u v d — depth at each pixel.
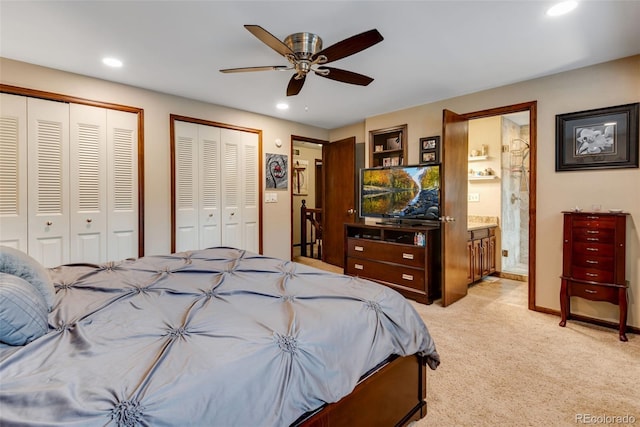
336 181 5.11
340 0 1.83
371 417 1.30
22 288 1.03
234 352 0.93
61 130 2.85
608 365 2.09
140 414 0.71
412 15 1.99
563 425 1.54
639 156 2.54
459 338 2.51
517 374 1.99
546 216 3.02
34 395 0.72
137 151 3.26
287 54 2.08
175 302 1.33
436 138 3.77
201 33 2.21
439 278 3.59
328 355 1.11
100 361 0.87
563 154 2.90
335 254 5.18
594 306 2.81
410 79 3.08
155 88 3.29
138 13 1.96
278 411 0.92
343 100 3.73
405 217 3.74
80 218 2.95
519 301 3.45
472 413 1.63
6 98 2.60
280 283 1.61
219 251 2.49
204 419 0.78
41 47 2.41
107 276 1.70
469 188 4.88
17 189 2.66
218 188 3.90
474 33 2.21
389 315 1.43
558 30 2.17
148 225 3.34
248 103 3.83
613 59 2.63
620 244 2.48
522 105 3.13
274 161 4.48
